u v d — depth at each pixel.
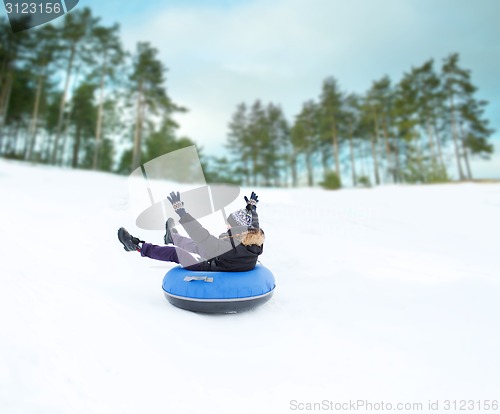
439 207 8.80
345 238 5.71
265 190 12.73
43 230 4.63
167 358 1.97
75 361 1.68
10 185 9.20
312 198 10.06
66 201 7.30
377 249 5.14
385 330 2.64
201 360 2.05
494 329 2.63
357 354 2.26
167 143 36.19
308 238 5.49
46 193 8.28
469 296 3.19
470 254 5.14
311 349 2.31
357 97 39.03
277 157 44.47
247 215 2.91
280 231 5.79
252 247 2.89
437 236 6.12
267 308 3.07
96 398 1.49
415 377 2.00
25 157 28.50
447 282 3.58
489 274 4.03
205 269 2.91
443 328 2.66
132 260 4.09
